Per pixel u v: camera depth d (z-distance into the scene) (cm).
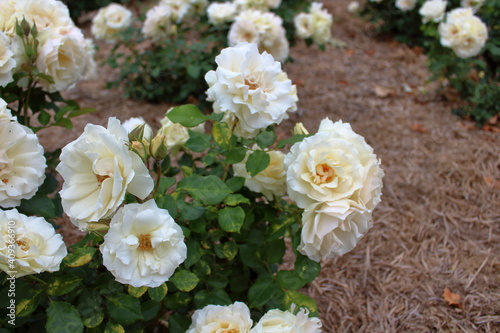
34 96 77
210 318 57
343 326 87
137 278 50
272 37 124
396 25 203
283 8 158
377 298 91
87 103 150
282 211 67
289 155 57
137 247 50
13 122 56
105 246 50
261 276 64
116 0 216
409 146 134
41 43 68
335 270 97
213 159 66
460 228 106
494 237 103
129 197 57
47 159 74
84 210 51
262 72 57
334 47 198
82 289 58
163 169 70
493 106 143
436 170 124
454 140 137
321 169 56
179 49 157
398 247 102
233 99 56
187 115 61
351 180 55
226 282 65
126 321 56
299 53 192
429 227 106
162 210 51
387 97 160
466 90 152
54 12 72
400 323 87
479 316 86
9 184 55
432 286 93
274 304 68
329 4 243
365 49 197
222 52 58
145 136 57
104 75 170
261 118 57
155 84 150
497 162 126
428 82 155
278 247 65
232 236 67
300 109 151
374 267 97
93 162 49
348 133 58
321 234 55
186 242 61
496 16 158
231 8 138
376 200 57
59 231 101
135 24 201
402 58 188
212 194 58
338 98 158
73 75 73
